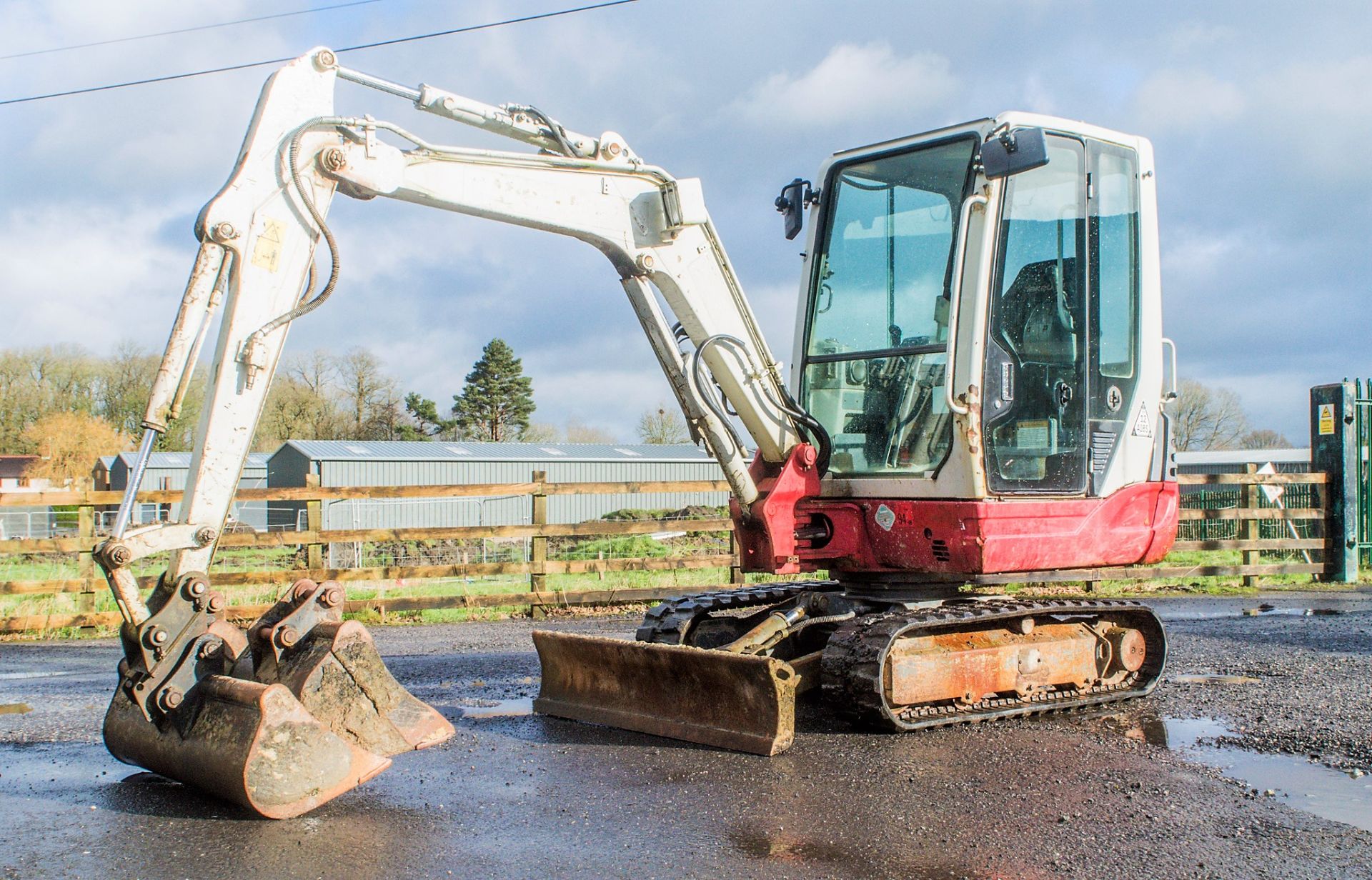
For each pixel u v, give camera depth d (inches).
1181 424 1979.6
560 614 416.5
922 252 242.8
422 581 558.6
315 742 165.6
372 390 2474.2
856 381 253.1
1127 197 261.4
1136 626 262.2
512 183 205.5
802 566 244.8
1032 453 236.5
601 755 203.2
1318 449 557.6
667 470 1440.7
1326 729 224.8
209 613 172.6
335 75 187.5
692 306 230.8
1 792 177.6
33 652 339.9
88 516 394.3
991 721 232.1
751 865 146.0
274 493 395.9
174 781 185.2
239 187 176.6
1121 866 146.5
